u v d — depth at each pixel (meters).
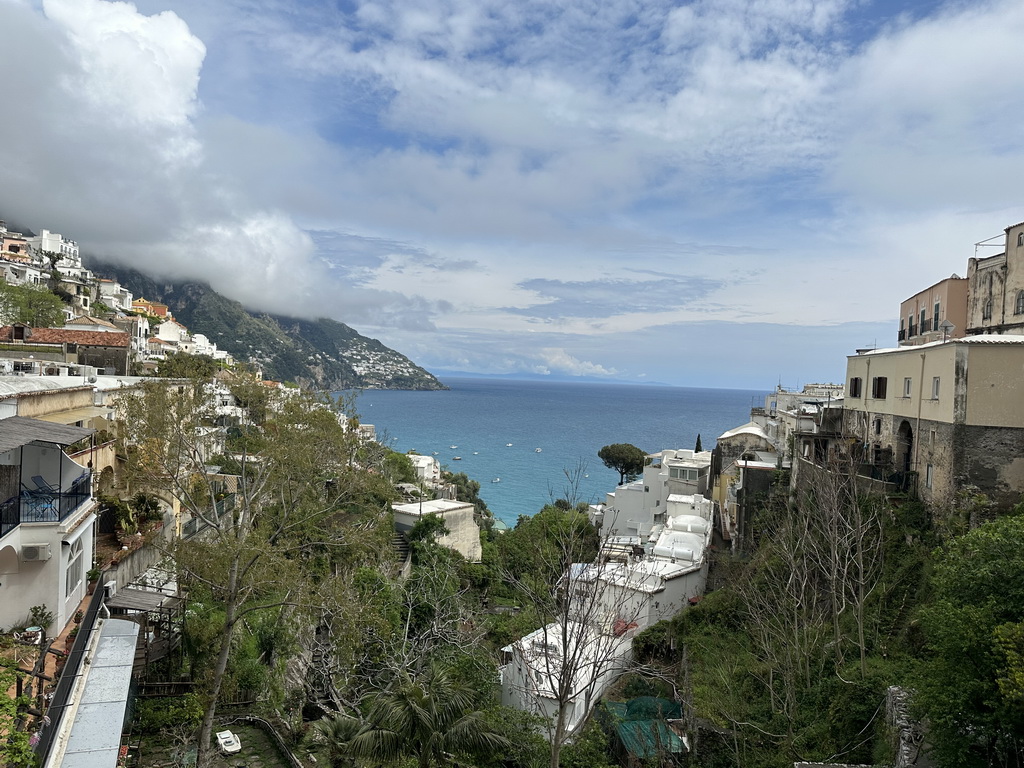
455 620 31.19
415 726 16.73
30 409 25.19
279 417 31.84
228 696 24.03
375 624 25.89
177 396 24.45
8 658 16.33
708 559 43.66
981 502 25.25
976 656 14.41
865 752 19.58
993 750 14.43
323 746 22.91
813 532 30.47
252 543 22.23
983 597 15.28
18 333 52.03
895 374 32.94
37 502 20.28
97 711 14.97
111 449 31.14
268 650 27.25
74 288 108.00
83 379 34.47
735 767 21.56
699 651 29.84
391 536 46.19
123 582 26.55
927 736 15.94
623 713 27.09
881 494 30.30
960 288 40.34
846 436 38.81
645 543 52.50
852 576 25.44
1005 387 25.95
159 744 21.14
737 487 48.97
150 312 136.00
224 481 35.50
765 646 23.70
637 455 92.44
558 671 24.95
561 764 21.53
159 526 30.42
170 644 24.48
